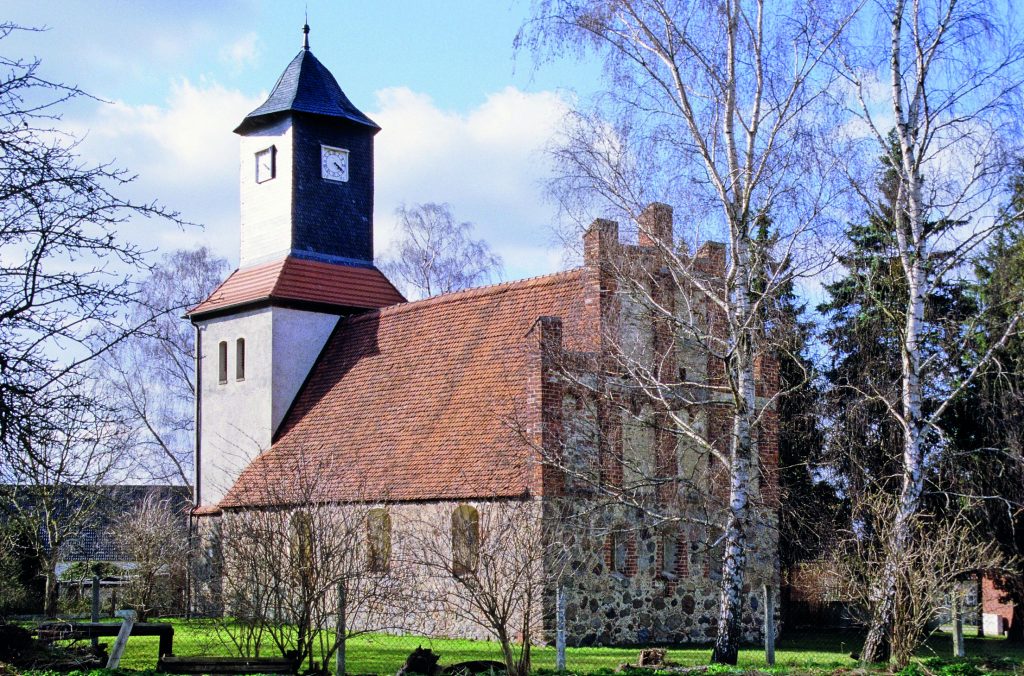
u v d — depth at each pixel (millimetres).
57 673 18609
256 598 20672
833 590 30047
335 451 35562
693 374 31797
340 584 20594
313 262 42375
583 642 28688
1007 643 35688
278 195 42938
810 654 27328
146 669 19828
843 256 25875
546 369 29031
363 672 21469
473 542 26406
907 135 25984
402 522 31547
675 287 29750
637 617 29938
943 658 26281
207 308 42781
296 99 42812
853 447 30828
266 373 40438
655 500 30656
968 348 31594
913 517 24625
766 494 32688
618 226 26422
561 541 26672
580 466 29172
